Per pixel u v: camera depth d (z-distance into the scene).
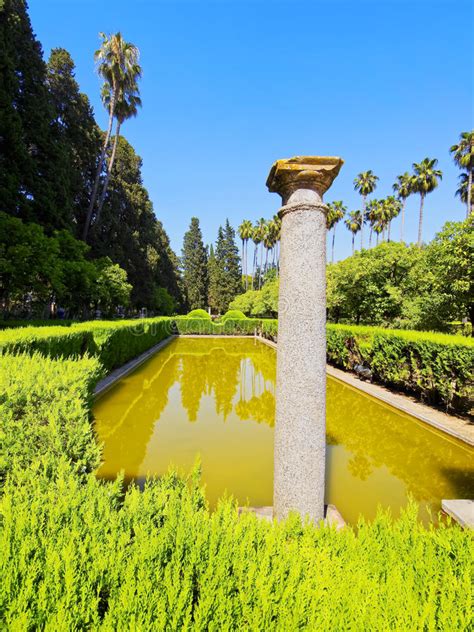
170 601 0.95
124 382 9.03
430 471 4.21
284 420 2.36
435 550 1.49
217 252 50.75
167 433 5.45
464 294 8.69
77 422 2.14
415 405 6.70
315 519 2.31
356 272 12.41
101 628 0.87
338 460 4.54
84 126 18.86
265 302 27.77
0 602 0.90
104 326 8.78
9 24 11.88
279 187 2.52
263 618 0.96
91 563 1.08
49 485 1.58
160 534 1.25
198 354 15.66
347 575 1.20
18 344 4.50
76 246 12.41
